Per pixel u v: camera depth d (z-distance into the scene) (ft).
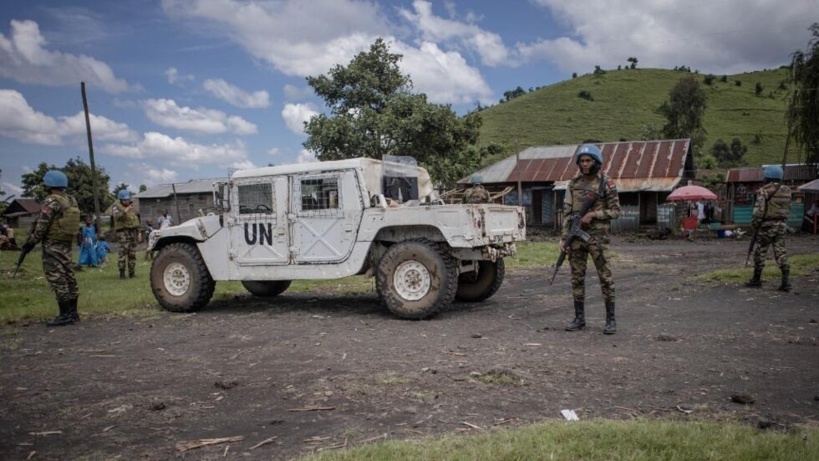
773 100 328.70
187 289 27.27
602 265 19.88
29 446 11.18
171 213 142.31
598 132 260.01
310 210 25.90
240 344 20.07
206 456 10.42
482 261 27.63
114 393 14.55
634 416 11.71
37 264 51.67
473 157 100.68
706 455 9.14
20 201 158.10
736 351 17.04
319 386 14.48
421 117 56.44
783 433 10.27
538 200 102.73
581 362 16.07
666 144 102.01
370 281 36.35
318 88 59.06
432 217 23.47
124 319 25.96
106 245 55.01
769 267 35.53
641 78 373.81
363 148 56.75
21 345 20.76
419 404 12.82
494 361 16.37
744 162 220.23
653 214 95.76
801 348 17.28
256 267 26.84
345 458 9.49
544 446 9.59
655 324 21.38
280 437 11.21
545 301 27.78
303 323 23.73
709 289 29.55
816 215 83.10
